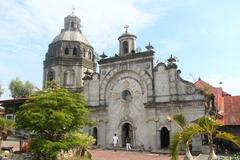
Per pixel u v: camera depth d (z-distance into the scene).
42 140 17.47
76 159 20.19
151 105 32.22
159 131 31.42
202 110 29.03
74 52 43.16
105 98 36.28
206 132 14.12
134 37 36.75
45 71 42.91
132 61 34.78
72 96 19.62
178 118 18.14
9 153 20.91
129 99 34.69
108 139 35.09
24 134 30.34
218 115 30.00
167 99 31.42
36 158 18.98
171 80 31.47
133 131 33.28
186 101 30.02
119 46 37.09
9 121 21.72
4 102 37.53
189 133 13.83
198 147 28.09
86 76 38.22
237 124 29.84
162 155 26.97
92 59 45.69
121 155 26.41
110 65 36.53
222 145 29.23
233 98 35.12
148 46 33.88
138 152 29.58
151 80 32.91
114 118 35.25
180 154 26.92
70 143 18.00
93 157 24.20
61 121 17.14
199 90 29.59
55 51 43.00
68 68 41.97
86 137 20.61
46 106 17.73
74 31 45.28
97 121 36.28
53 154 17.16
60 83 40.81
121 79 35.62
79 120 18.94
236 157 14.15
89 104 37.12
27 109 17.67
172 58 32.16
